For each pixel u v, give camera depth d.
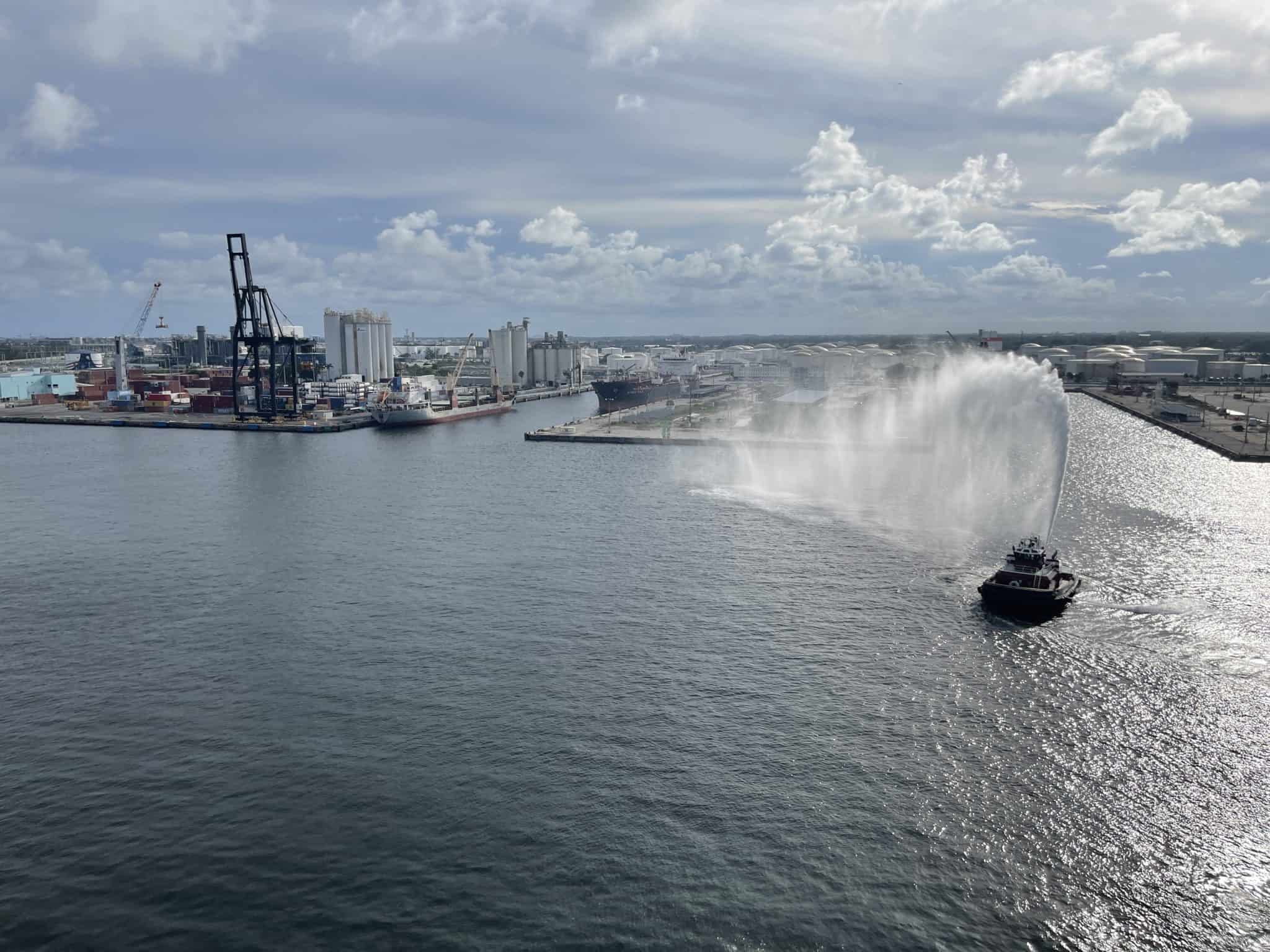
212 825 65.06
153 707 84.19
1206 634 100.69
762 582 121.38
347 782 70.50
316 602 115.06
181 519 169.12
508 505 182.25
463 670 92.06
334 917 55.84
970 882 59.16
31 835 63.94
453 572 128.62
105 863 61.00
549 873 59.72
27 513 176.12
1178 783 70.50
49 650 98.75
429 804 67.31
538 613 109.81
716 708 82.88
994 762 73.31
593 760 73.62
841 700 84.19
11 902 57.16
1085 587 116.88
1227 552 134.50
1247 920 56.12
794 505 173.88
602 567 130.12
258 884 58.81
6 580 126.19
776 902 57.06
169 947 53.44
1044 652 95.50
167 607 113.69
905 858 61.34
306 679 90.25
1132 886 59.03
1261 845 63.22
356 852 61.91
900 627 103.38
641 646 98.31
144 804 67.75
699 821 65.25
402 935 54.25
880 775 71.19
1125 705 83.25
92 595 119.12
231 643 100.69
